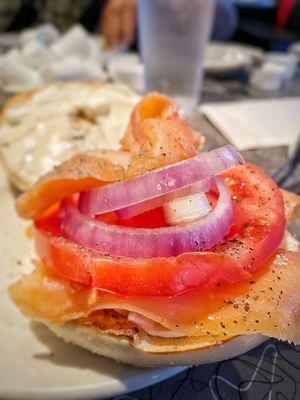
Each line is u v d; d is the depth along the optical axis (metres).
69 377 0.09
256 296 0.09
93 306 0.09
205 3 0.22
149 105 0.11
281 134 0.21
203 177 0.09
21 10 0.49
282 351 0.10
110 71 0.30
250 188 0.10
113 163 0.10
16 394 0.09
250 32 0.50
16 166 0.16
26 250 0.14
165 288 0.09
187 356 0.09
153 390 0.09
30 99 0.19
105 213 0.10
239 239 0.09
